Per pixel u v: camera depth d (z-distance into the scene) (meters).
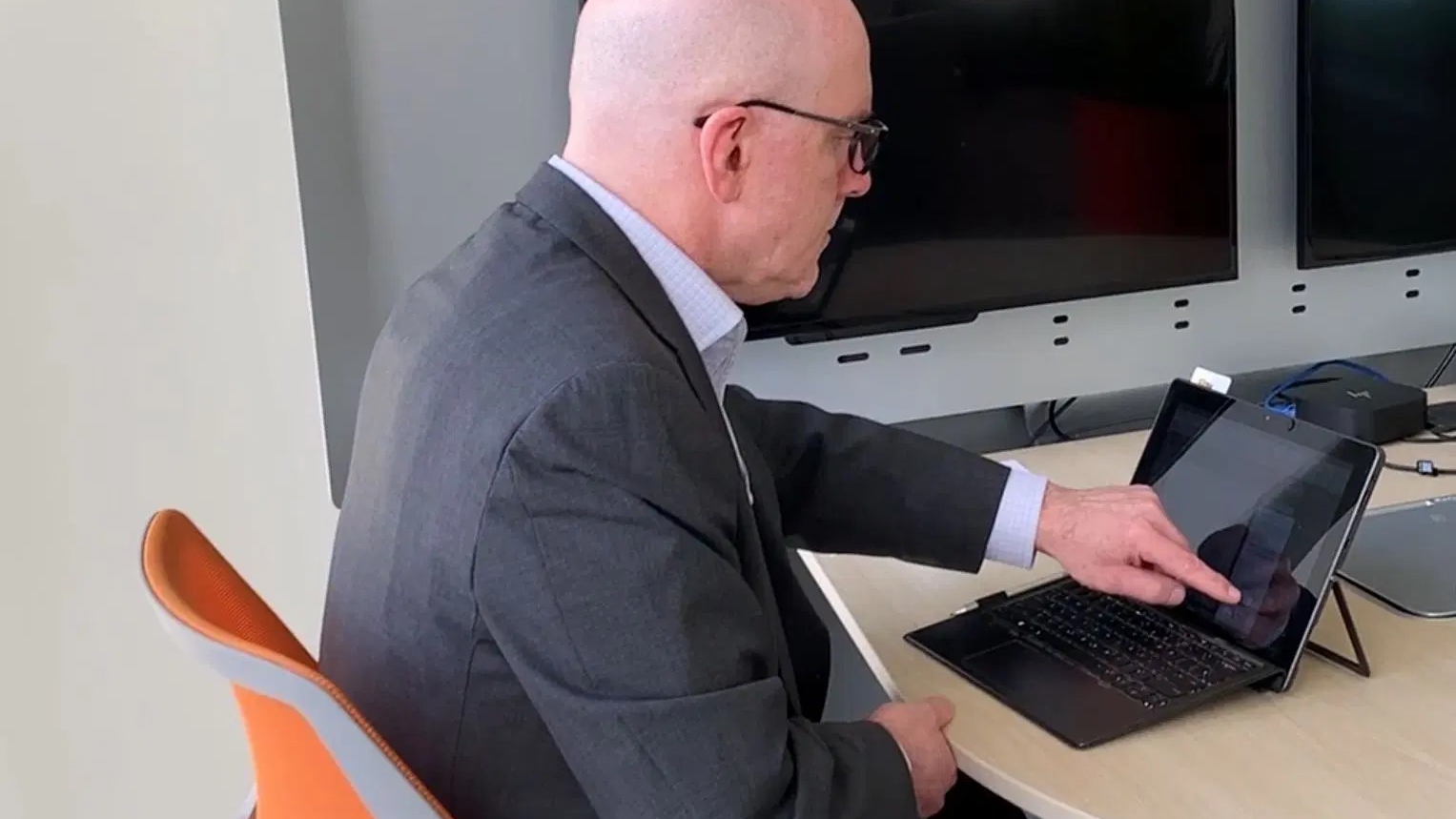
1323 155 1.67
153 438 1.58
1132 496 1.22
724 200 0.99
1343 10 1.64
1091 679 1.09
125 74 1.47
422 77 1.48
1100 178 1.61
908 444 1.29
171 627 0.78
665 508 0.84
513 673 0.87
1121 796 0.94
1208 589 1.12
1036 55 1.55
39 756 1.67
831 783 0.90
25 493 1.57
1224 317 1.79
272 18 1.49
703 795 0.82
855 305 1.55
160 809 1.74
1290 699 1.06
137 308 1.54
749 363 1.60
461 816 0.90
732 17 0.95
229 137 1.51
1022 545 1.24
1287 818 0.91
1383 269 1.85
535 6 1.50
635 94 0.96
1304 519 1.11
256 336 1.58
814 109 0.99
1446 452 1.56
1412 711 1.03
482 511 0.83
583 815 0.91
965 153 1.54
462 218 1.53
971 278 1.59
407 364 0.94
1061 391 1.74
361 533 0.95
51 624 1.62
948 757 1.01
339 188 1.49
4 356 1.52
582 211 0.96
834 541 1.29
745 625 0.87
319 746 0.81
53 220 1.49
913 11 1.49
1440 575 1.24
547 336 0.86
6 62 1.44
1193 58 1.61
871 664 1.17
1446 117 1.71
